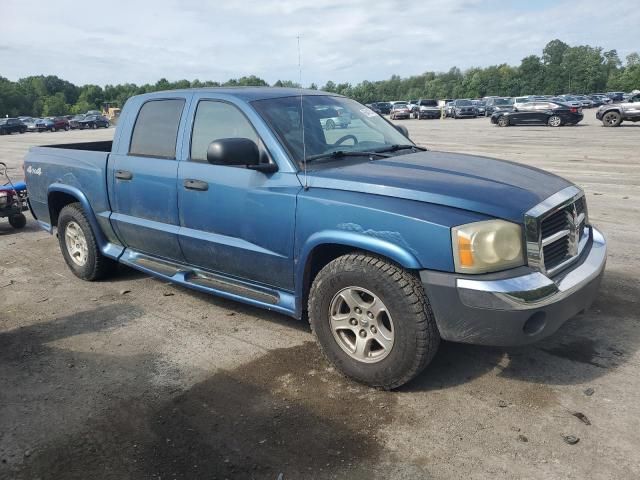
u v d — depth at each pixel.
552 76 111.38
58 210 6.06
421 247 3.08
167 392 3.53
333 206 3.40
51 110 114.56
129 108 4.97
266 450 2.92
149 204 4.67
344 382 3.56
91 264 5.54
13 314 4.90
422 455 2.83
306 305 3.85
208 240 4.21
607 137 20.12
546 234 3.24
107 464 2.87
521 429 3.01
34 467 2.86
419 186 3.27
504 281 2.98
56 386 3.65
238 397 3.43
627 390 3.33
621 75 108.62
